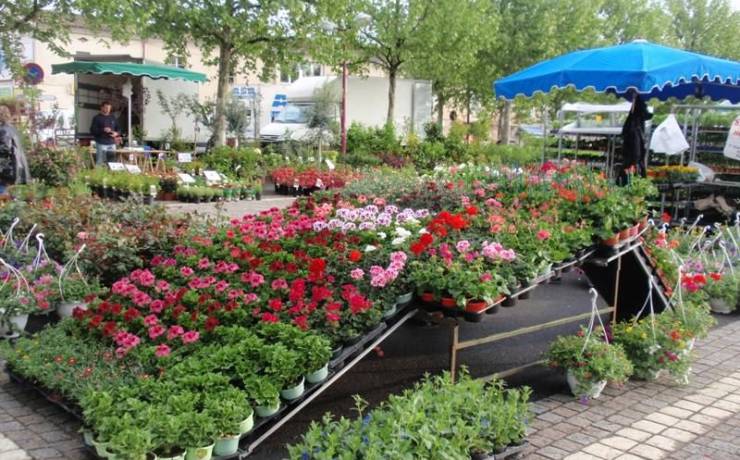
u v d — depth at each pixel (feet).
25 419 14.33
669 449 14.21
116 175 45.39
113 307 16.24
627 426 15.29
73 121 69.15
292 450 11.35
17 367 15.39
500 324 22.89
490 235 18.06
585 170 23.66
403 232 18.30
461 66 79.36
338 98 74.74
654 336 17.81
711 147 46.09
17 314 18.58
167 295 16.87
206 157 55.77
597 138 53.88
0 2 51.78
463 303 14.65
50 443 13.33
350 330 14.33
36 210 25.82
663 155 47.34
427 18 74.18
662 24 107.04
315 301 15.14
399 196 27.50
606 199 19.45
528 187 23.06
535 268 16.46
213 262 19.76
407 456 10.83
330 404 16.21
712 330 22.98
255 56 66.18
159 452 11.25
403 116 82.53
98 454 11.71
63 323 17.16
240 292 16.34
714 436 14.87
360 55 77.56
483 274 15.16
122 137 64.18
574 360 16.84
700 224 39.83
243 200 49.21
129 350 14.57
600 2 91.56
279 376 12.71
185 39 66.85
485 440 12.72
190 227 23.77
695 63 27.43
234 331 14.48
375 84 80.18
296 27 61.05
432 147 70.85
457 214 19.49
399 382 17.60
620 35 104.42
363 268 16.94
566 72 27.61
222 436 11.76
